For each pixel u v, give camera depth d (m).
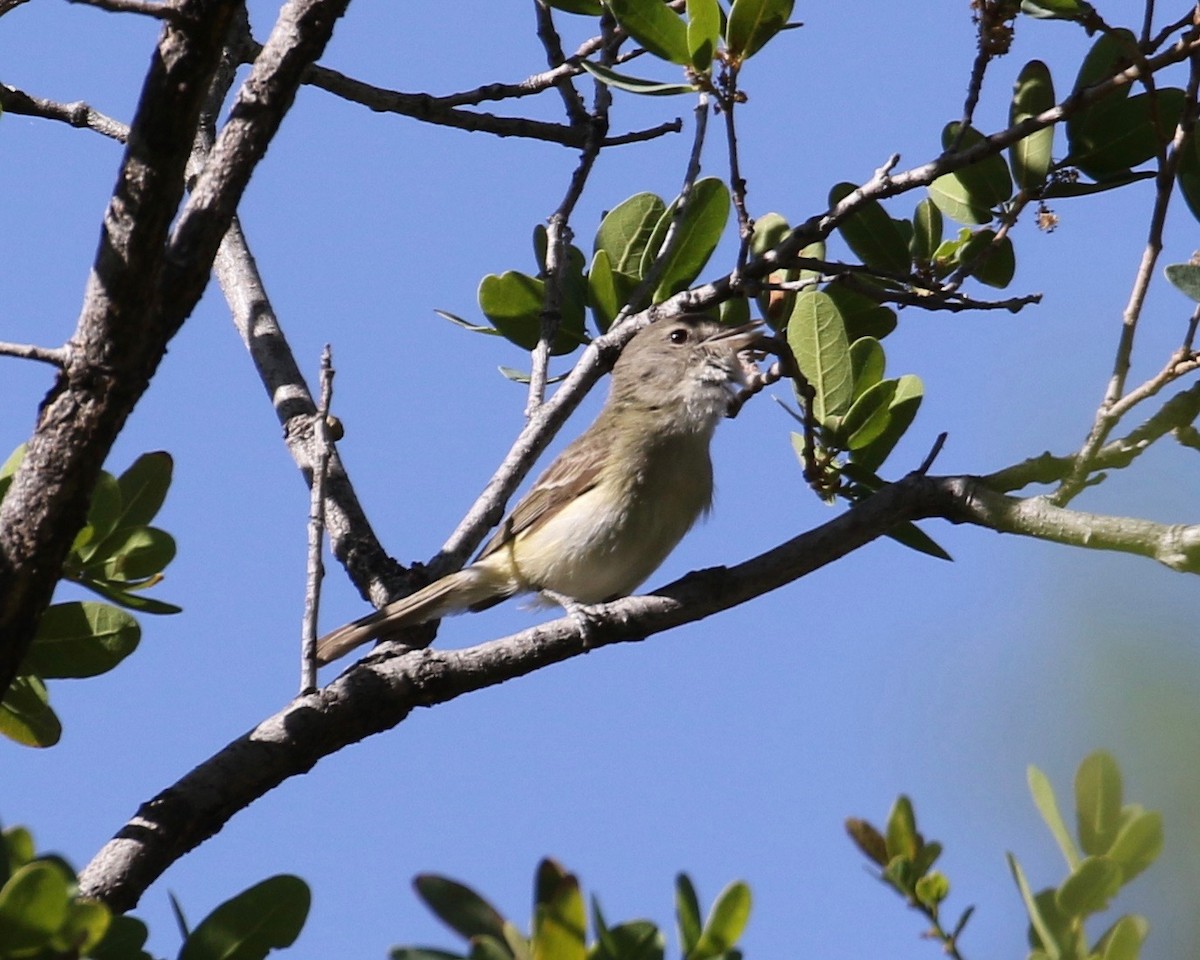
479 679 10.52
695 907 7.02
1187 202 11.05
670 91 11.27
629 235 14.25
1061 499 10.03
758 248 13.80
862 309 13.13
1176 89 11.76
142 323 8.22
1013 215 12.00
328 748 10.12
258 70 8.38
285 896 7.59
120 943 7.36
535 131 14.30
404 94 14.12
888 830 7.68
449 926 6.67
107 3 7.69
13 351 8.18
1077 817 6.80
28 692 9.48
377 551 13.08
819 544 10.93
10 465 9.12
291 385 13.87
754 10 10.96
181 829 9.47
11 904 6.28
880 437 11.91
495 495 13.10
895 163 11.45
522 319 14.03
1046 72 12.04
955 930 7.35
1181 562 9.30
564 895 6.54
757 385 12.69
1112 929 6.30
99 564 9.38
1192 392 10.02
